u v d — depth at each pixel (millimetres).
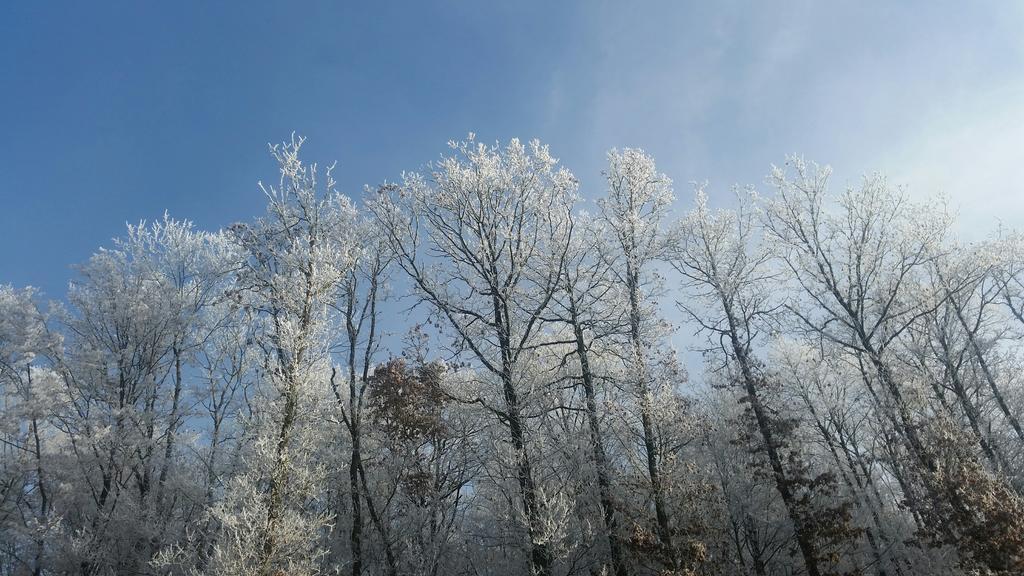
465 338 16859
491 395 16250
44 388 16922
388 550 14695
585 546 14906
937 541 13633
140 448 16500
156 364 18219
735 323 18125
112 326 18547
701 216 19594
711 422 16812
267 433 10844
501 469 14750
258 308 18016
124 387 17609
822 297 18719
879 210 18641
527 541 13930
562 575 14609
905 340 19281
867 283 18406
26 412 16344
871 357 17172
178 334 18703
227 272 20031
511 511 14344
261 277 17109
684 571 12539
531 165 18078
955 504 12766
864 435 20438
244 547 9547
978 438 15953
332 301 13016
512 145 18172
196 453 17047
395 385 16859
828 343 19062
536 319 17609
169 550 11375
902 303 19016
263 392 17172
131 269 19391
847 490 19656
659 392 15078
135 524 14727
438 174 18328
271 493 10172
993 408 18906
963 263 19266
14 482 16484
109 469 16094
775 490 16547
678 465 15133
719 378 18219
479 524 17562
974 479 12672
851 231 18781
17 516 16188
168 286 19203
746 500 15406
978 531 12078
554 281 17812
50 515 15234
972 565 12094
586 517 14453
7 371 17609
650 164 19172
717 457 16000
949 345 18891
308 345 11711
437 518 16312
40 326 18281
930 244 18297
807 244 19078
